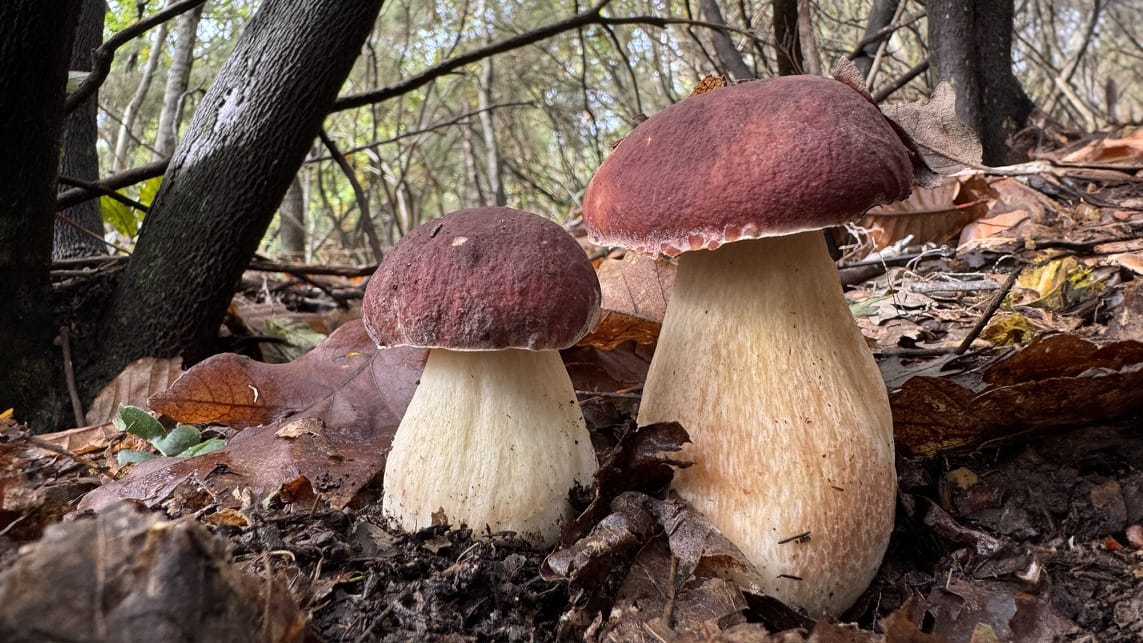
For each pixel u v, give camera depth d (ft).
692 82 4.50
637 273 1.25
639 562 0.70
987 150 2.05
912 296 1.44
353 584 0.68
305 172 5.14
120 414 0.99
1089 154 2.16
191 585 0.42
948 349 1.10
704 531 0.72
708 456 0.75
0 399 1.15
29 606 0.39
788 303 0.74
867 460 0.73
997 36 2.03
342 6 1.20
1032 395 0.81
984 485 0.88
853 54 2.36
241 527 0.74
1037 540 0.80
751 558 0.71
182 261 1.23
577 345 1.28
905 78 2.36
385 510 0.81
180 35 2.87
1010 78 2.14
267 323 1.85
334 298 1.96
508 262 0.72
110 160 4.00
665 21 2.07
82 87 1.24
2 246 1.09
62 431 1.15
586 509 0.78
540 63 4.96
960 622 0.68
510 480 0.76
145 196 1.98
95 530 0.42
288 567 0.66
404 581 0.69
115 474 0.94
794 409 0.72
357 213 6.23
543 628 0.67
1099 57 6.10
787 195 0.62
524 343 0.71
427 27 4.56
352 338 1.18
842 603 0.73
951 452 0.93
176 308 1.25
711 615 0.64
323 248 5.90
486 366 0.78
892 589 0.77
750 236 0.63
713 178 0.64
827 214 0.62
